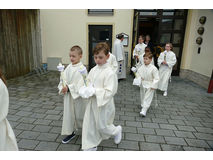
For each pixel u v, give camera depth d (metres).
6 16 6.18
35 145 2.52
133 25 7.45
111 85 2.02
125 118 3.50
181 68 7.75
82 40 8.12
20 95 4.75
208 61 6.01
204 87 6.11
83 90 1.99
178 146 2.59
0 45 5.96
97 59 2.04
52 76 7.27
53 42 8.35
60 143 2.58
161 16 7.33
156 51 7.72
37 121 3.26
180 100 4.72
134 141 2.68
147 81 3.54
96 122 2.12
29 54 7.62
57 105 4.08
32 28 7.72
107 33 7.98
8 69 6.43
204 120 3.51
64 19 8.01
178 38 7.56
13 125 3.09
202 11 6.60
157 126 3.19
